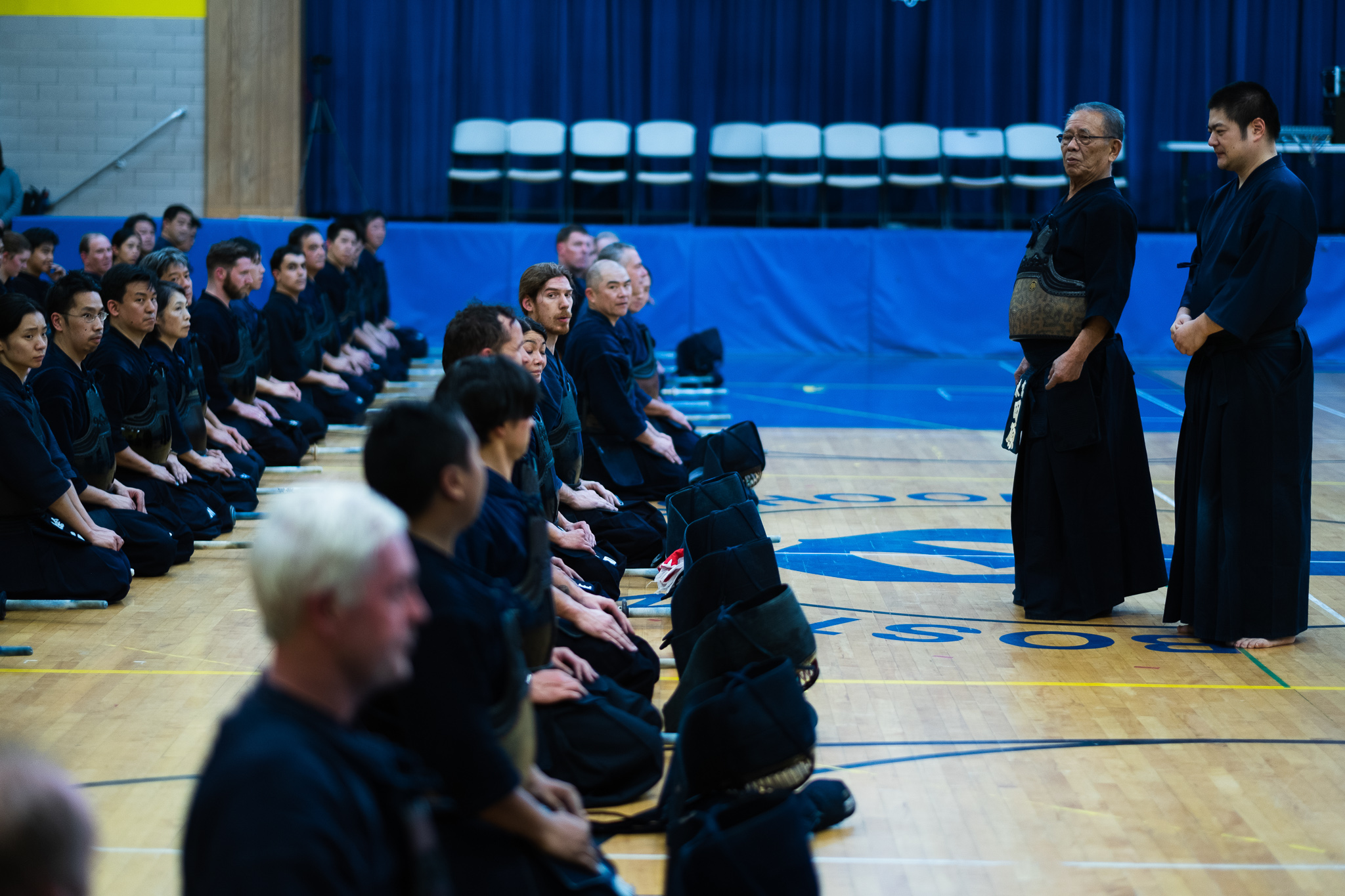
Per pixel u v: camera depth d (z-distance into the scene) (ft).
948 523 31.83
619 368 31.42
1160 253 66.28
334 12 70.79
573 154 69.00
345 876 6.81
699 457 31.01
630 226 66.74
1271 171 21.52
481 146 68.95
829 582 26.50
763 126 73.56
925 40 72.95
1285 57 71.92
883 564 27.96
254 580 7.41
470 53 72.23
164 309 28.40
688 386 55.06
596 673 17.43
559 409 25.75
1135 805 15.84
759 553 19.90
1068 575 23.98
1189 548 22.91
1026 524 24.20
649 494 32.09
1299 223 21.15
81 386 25.36
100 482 25.84
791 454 41.04
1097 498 23.76
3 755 5.99
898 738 18.06
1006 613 24.40
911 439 44.04
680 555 24.68
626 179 68.85
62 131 67.10
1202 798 16.08
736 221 72.38
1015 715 18.98
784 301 67.31
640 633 22.45
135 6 66.39
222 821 6.75
